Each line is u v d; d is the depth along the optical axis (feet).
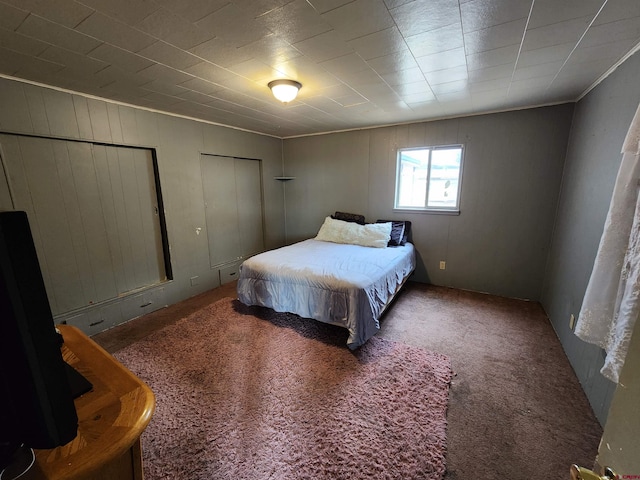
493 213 10.77
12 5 3.96
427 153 11.81
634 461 1.60
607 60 5.81
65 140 7.72
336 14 4.32
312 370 6.59
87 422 2.21
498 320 9.08
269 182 14.80
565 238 8.30
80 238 8.23
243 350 7.44
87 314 8.32
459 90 7.96
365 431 4.90
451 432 4.92
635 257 3.29
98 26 4.57
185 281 11.09
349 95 8.35
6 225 1.48
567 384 6.09
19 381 1.60
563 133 9.26
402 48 5.45
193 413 5.33
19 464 1.81
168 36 4.92
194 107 9.41
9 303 1.52
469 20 4.50
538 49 5.48
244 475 4.17
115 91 7.72
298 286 8.31
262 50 5.49
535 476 4.16
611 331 3.76
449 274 12.05
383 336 8.15
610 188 5.67
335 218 14.02
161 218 10.25
